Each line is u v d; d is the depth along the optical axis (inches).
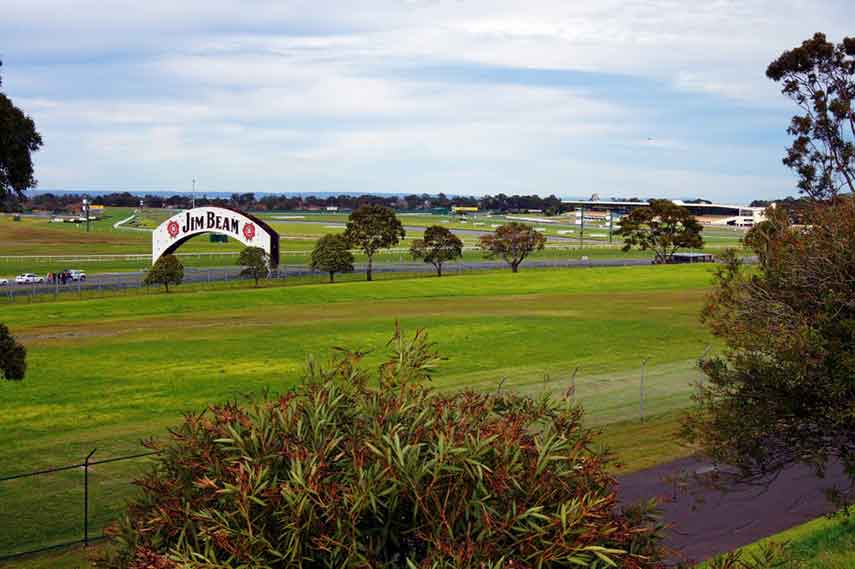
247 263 3924.7
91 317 2861.7
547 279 4239.7
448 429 341.4
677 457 1146.0
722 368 767.7
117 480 1107.9
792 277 709.9
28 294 3449.8
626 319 2881.4
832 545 773.3
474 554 311.4
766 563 472.7
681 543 831.7
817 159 1571.1
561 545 315.0
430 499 325.7
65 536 899.4
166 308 3088.1
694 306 3260.3
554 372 1923.0
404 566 336.8
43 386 1772.9
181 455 353.1
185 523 334.3
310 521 313.4
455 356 2175.2
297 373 1942.7
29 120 1095.0
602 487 359.3
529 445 346.6
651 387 1721.2
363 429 357.4
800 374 674.8
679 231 5723.4
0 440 1349.7
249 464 337.7
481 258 6033.5
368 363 2043.6
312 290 3629.4
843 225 706.8
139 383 1819.6
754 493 989.8
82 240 7431.1
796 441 741.9
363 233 4441.4
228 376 1902.1
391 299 3513.8
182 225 3973.9
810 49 1595.7
